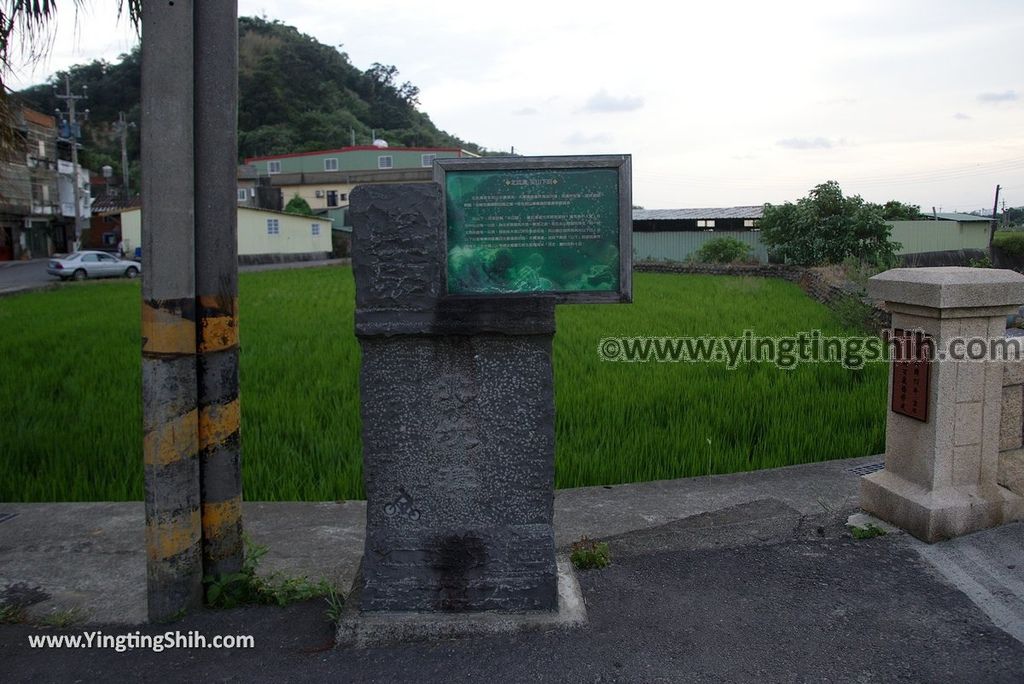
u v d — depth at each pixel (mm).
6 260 43094
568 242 3797
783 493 5672
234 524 3947
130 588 4164
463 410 3551
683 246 36469
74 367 10148
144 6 3508
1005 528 4648
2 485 5828
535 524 3613
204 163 3682
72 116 40688
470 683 3191
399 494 3588
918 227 29656
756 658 3371
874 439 6754
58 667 3369
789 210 26391
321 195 52906
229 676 3271
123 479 5941
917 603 3875
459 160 3756
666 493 5750
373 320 3469
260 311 16547
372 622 3529
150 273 3580
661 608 3820
